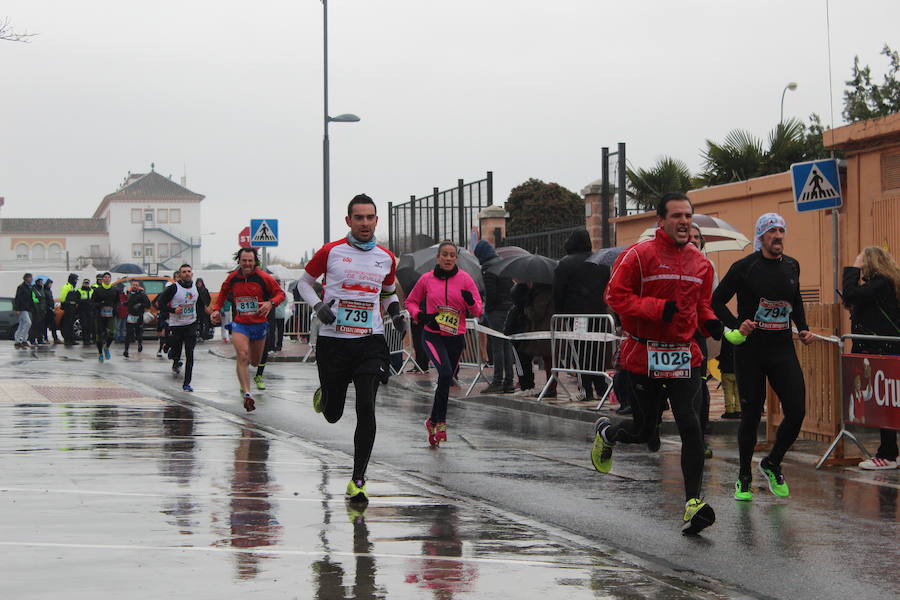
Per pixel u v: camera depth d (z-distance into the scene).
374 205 8.42
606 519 7.55
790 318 8.30
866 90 19.19
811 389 10.74
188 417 13.38
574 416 13.89
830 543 6.82
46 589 5.29
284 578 5.60
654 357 7.21
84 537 6.52
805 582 5.89
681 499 8.31
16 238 140.75
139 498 7.86
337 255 8.33
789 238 18.95
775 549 6.65
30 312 31.67
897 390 9.39
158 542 6.40
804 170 14.16
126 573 5.64
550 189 56.00
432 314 11.27
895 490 8.76
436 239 34.47
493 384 16.69
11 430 11.90
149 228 140.25
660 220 7.26
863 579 5.95
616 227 25.23
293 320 29.34
